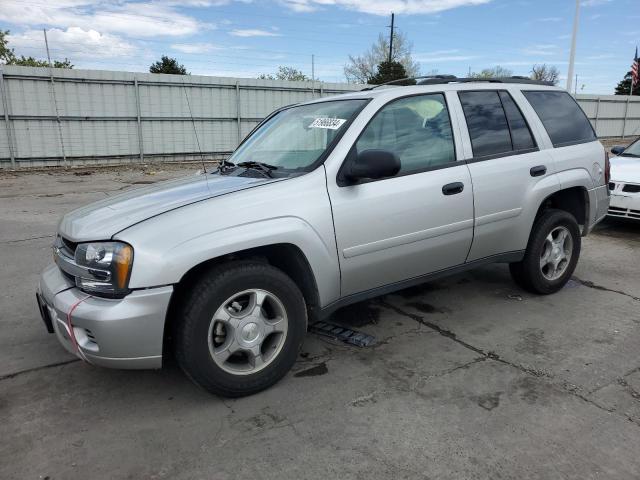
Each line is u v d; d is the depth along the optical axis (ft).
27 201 35.37
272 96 71.05
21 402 10.07
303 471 7.98
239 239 9.46
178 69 151.53
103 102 60.03
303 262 10.44
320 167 10.80
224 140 69.10
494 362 11.46
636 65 106.93
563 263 15.69
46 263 19.51
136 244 8.84
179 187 11.37
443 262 12.78
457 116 13.03
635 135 108.06
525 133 14.37
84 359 9.33
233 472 7.99
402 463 8.13
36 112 56.59
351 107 12.12
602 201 16.28
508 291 16.03
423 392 10.22
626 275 17.80
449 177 12.35
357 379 10.77
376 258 11.37
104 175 52.70
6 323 13.92
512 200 13.62
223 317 9.54
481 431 8.91
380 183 11.34
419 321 13.83
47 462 8.26
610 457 8.21
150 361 9.11
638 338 12.62
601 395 10.03
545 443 8.57
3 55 148.97
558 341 12.50
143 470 8.07
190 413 9.62
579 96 95.86
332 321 13.88
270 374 10.18
